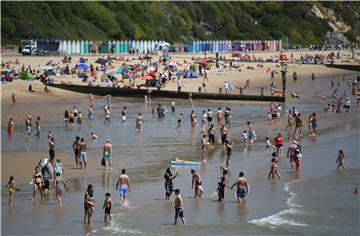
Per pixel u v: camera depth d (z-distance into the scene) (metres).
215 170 83.94
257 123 128.25
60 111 139.75
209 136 101.19
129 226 59.50
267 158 92.44
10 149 95.19
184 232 58.38
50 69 192.88
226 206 67.00
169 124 126.00
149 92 167.50
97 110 144.25
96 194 70.06
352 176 82.12
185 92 168.12
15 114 132.50
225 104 161.00
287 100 174.38
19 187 72.50
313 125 115.12
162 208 65.50
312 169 86.31
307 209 66.56
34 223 59.75
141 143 103.25
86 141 104.38
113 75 195.88
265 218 63.09
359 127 125.69
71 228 58.53
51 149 85.62
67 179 77.00
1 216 61.59
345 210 66.38
